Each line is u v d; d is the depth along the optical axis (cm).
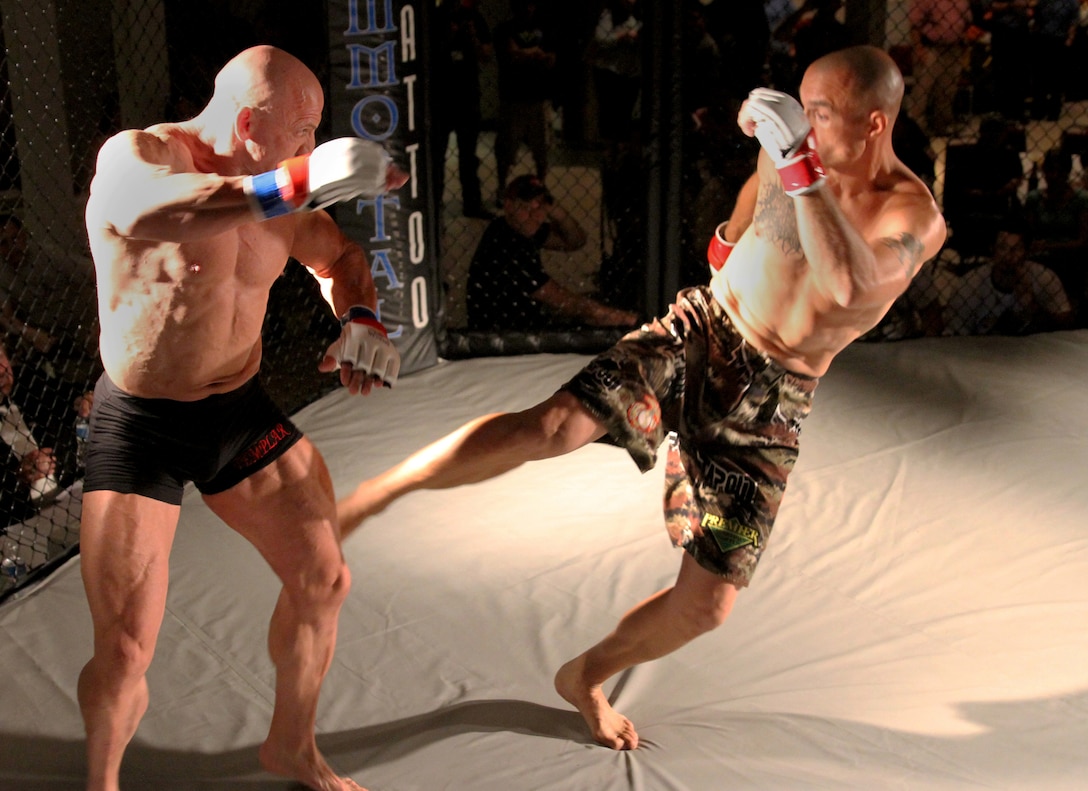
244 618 264
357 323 176
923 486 350
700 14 459
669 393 215
